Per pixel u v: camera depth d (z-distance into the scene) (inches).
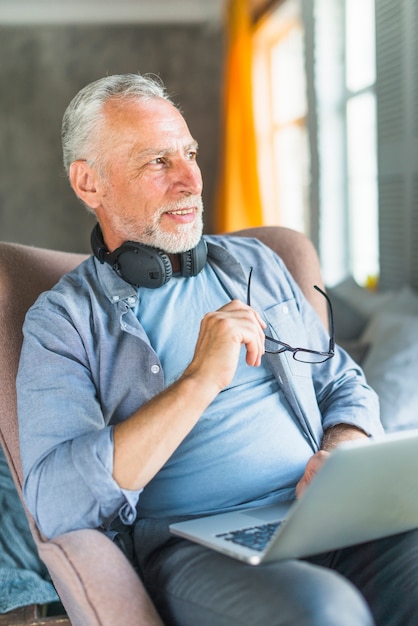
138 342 57.5
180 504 56.6
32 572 65.2
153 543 54.7
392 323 105.8
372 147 171.3
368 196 176.7
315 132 192.4
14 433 59.3
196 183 60.8
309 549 46.7
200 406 51.4
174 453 56.8
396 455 44.1
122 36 287.4
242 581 45.2
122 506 51.0
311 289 72.8
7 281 64.2
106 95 61.4
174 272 62.3
